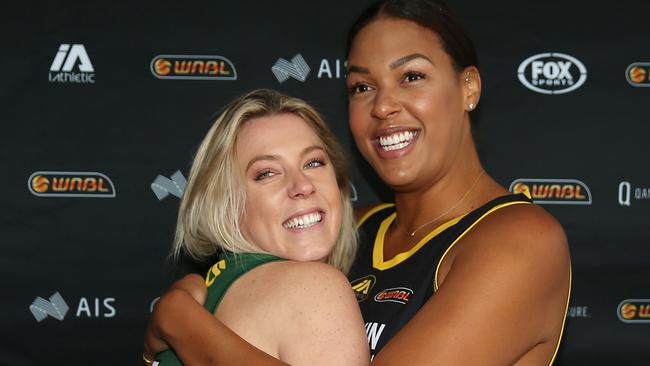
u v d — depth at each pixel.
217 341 1.49
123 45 2.83
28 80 2.80
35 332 2.83
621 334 2.88
